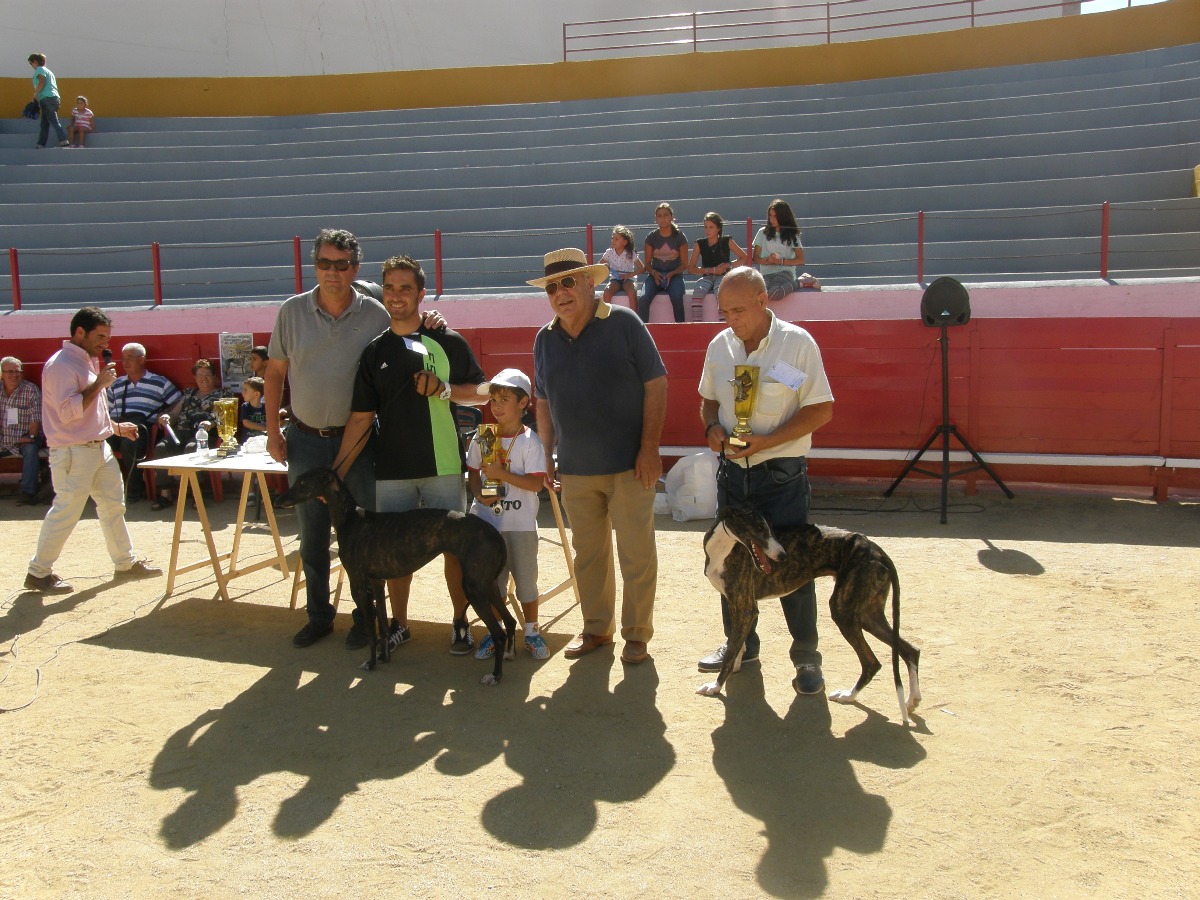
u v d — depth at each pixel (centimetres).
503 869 304
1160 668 458
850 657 484
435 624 557
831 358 893
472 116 1930
